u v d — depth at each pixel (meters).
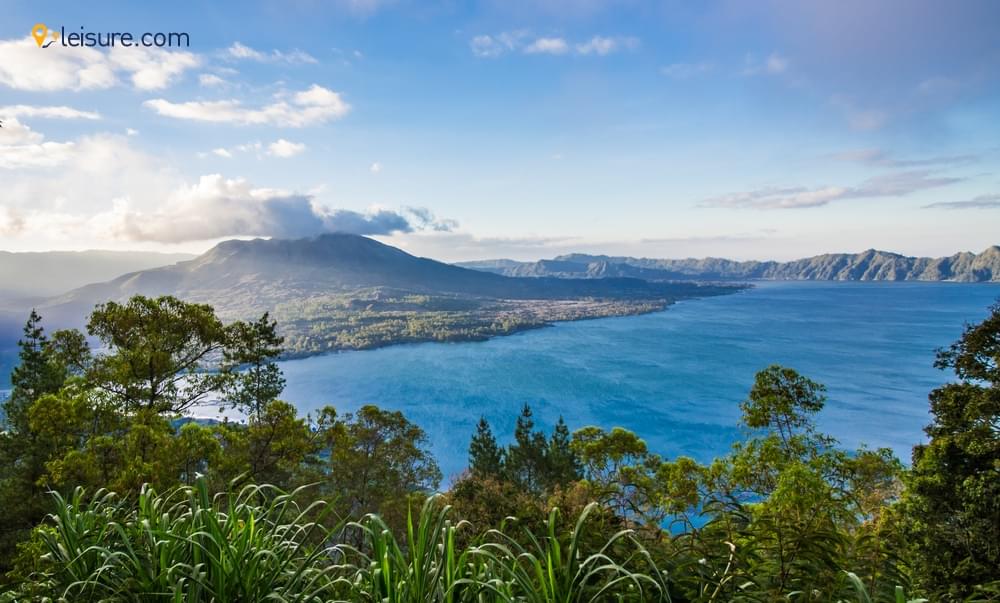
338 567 2.36
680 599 2.52
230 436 14.58
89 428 13.90
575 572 2.18
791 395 16.75
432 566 2.19
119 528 2.26
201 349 17.17
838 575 2.57
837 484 13.23
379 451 20.95
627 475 18.25
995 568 10.43
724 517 2.89
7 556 13.38
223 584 2.12
